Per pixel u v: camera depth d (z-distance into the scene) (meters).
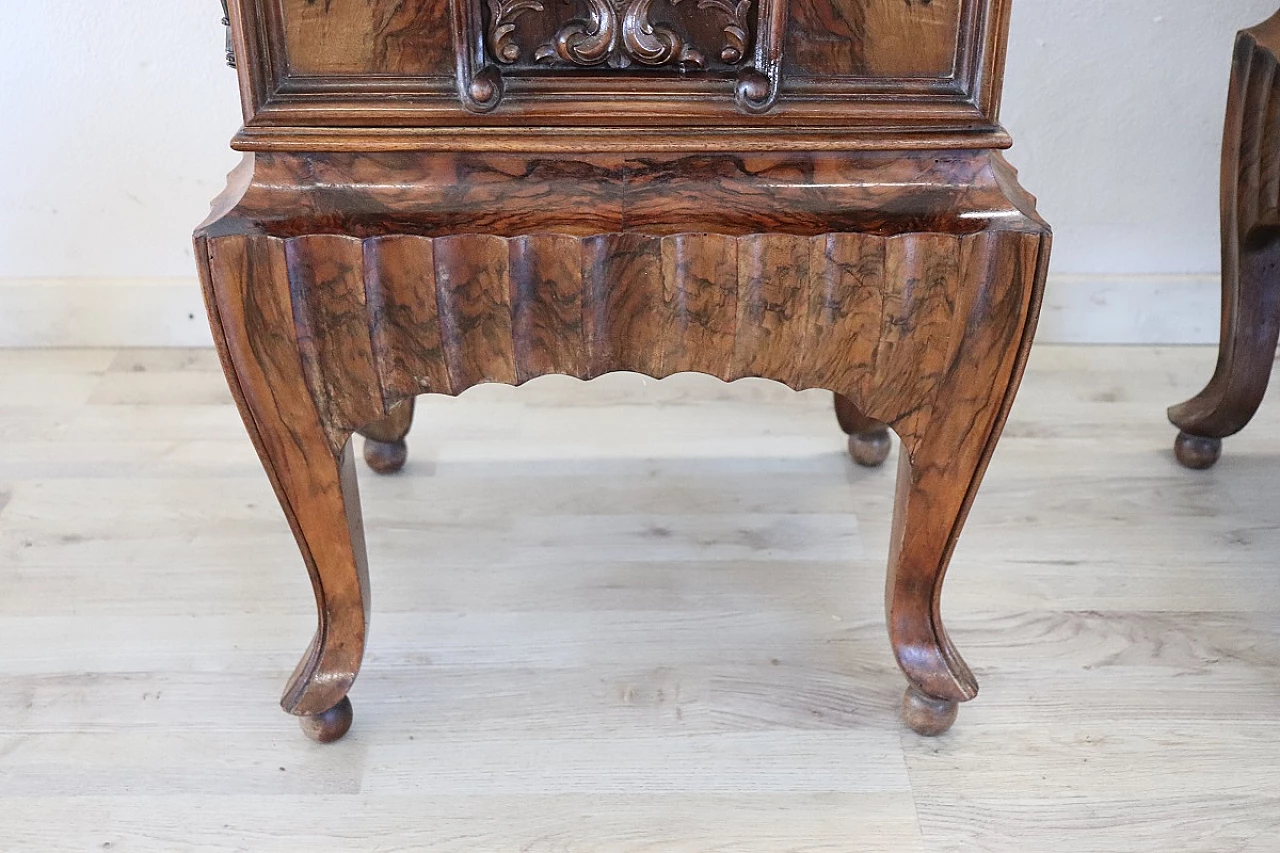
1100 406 1.46
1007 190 0.77
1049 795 0.91
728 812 0.89
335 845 0.87
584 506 1.27
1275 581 1.15
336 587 0.89
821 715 0.99
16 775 0.92
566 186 0.75
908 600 0.92
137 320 1.57
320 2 0.70
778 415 1.45
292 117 0.72
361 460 1.35
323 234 0.72
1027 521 1.23
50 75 1.41
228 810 0.90
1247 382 1.22
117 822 0.88
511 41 0.71
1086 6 1.39
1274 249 1.16
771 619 1.10
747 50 0.72
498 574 1.16
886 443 1.32
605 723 0.98
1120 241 1.56
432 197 0.74
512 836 0.87
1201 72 1.43
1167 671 1.03
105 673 1.03
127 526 1.22
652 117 0.73
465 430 1.41
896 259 0.74
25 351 1.58
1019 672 1.03
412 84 0.72
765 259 0.74
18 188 1.49
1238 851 0.86
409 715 0.99
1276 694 1.01
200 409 1.45
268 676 1.03
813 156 0.75
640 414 1.45
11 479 1.30
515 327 0.76
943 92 0.74
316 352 0.76
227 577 1.15
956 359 0.78
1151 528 1.22
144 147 1.47
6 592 1.12
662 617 1.10
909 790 0.91
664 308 0.76
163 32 1.39
